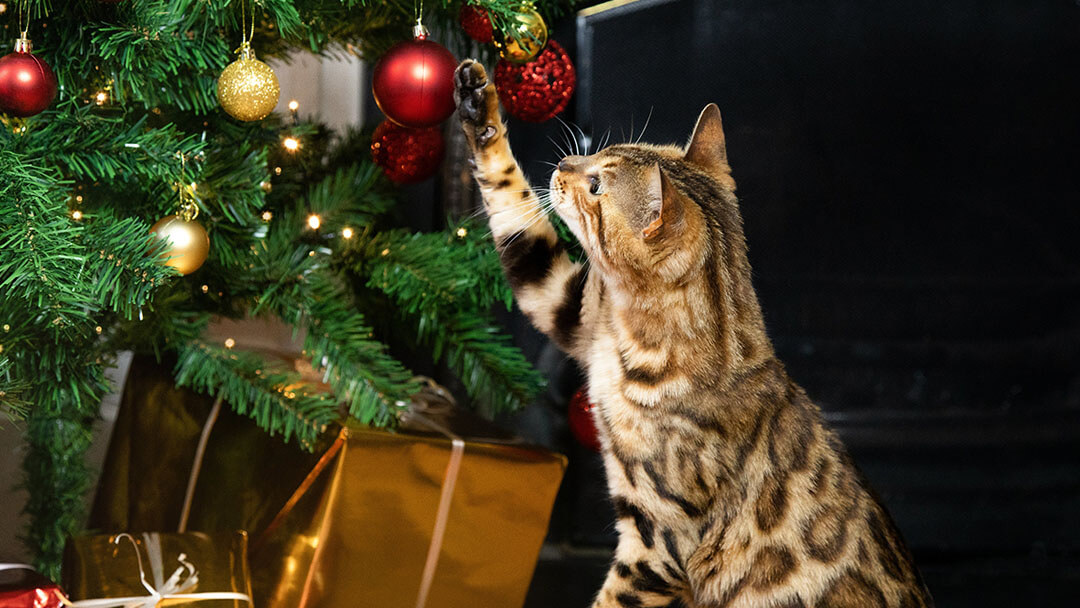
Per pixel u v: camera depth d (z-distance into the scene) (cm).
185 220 133
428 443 138
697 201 137
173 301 146
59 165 136
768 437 134
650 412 135
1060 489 172
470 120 142
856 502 134
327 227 152
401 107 135
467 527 141
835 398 173
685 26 169
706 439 134
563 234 152
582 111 171
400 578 140
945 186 169
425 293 148
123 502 160
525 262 146
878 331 171
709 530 134
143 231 130
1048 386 171
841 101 168
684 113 171
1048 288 169
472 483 140
